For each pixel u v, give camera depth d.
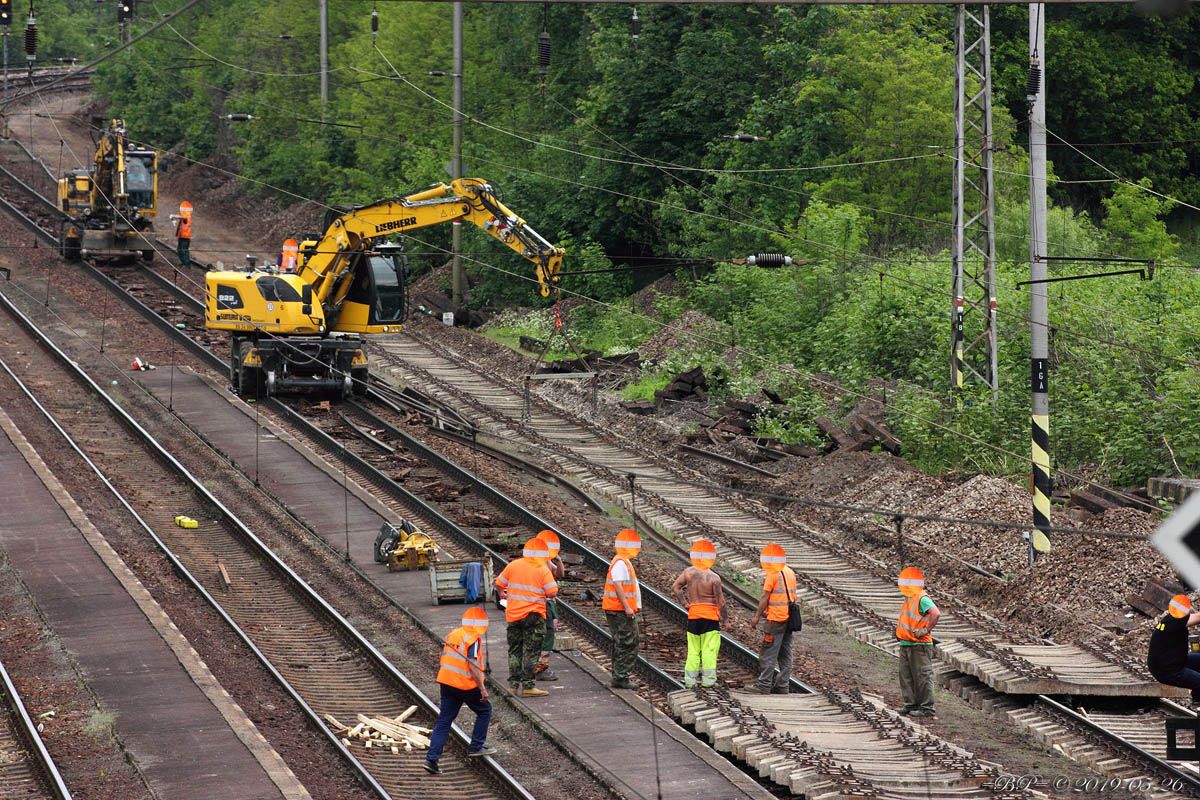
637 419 66.19
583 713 32.06
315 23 130.50
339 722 31.56
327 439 60.22
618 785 27.75
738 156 87.94
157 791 26.62
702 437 62.31
